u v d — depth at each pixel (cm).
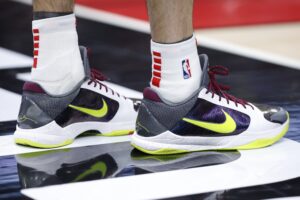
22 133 242
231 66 395
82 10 590
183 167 221
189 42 225
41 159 230
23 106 242
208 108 233
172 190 201
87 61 248
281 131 247
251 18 566
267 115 245
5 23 528
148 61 407
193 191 200
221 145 238
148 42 464
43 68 237
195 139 235
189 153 237
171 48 223
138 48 445
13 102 315
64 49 237
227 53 432
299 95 326
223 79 361
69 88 242
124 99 264
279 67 393
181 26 222
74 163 226
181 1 220
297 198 195
